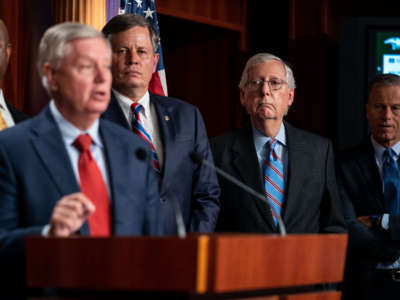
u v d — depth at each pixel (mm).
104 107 2422
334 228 3842
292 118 7152
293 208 3711
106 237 1828
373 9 7324
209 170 3500
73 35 2381
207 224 3334
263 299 1943
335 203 3879
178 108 3566
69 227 1997
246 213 3701
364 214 4316
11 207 2305
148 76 3439
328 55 7203
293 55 7195
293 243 1977
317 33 7090
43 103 5023
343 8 7363
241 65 7508
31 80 4992
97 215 2393
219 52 7605
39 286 1907
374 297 4137
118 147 2564
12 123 3369
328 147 3982
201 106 7598
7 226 2283
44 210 2318
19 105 4922
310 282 2051
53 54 2393
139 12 4727
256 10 7559
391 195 4320
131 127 3391
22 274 2131
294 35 7203
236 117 7500
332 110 7297
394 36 6938
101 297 1848
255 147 3879
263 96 3816
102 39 2438
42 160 2359
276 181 3771
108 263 1817
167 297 1767
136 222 2486
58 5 4367
